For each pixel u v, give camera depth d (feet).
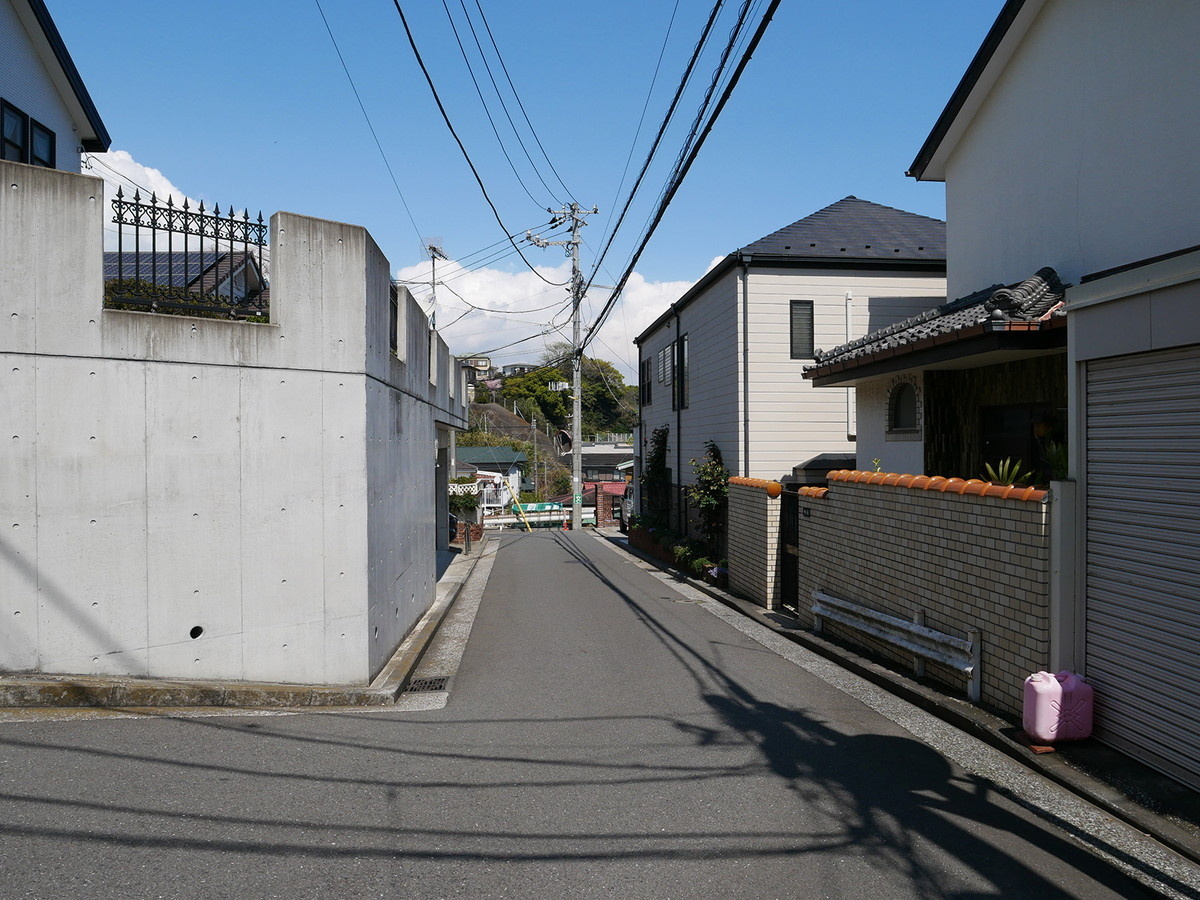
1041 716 16.30
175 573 19.62
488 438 180.86
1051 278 25.64
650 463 72.18
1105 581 16.37
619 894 10.91
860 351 33.76
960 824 13.37
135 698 18.56
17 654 18.11
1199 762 14.11
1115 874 11.75
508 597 42.93
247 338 20.45
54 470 18.37
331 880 11.05
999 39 29.12
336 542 21.76
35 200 18.07
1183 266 14.21
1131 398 15.76
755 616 33.91
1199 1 20.88
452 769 15.69
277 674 20.97
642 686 22.90
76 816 12.58
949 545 20.97
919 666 22.53
